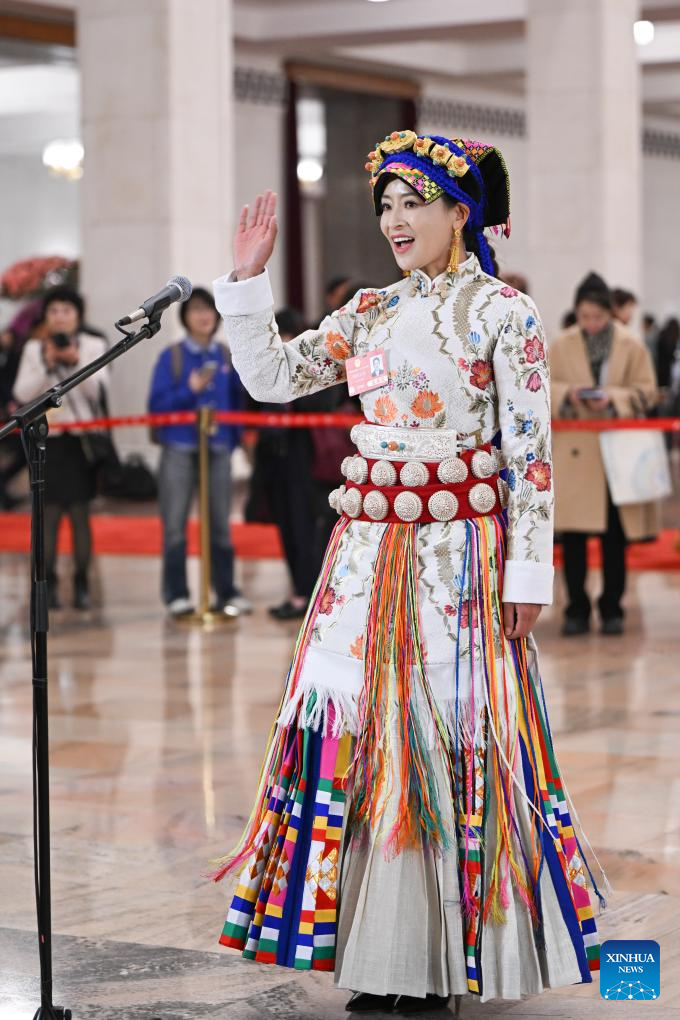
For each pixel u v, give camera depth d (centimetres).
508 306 454
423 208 453
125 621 1190
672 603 1238
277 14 2747
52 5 2459
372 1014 459
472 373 454
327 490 1148
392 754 442
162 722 845
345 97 3203
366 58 3000
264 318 468
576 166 2286
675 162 4006
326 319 478
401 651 448
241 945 452
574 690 918
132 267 1938
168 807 678
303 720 454
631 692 912
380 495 459
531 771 449
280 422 1144
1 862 604
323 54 2942
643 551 1484
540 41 2295
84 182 1958
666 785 708
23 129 3628
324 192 3253
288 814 453
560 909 446
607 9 2261
